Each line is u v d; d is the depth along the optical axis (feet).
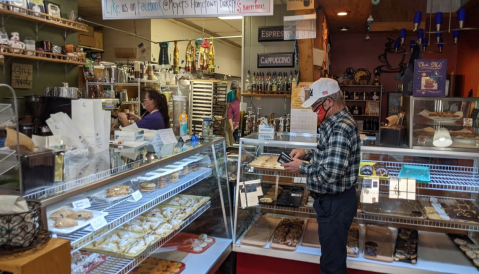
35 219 3.64
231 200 10.33
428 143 8.19
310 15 11.57
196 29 26.12
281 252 8.44
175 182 7.69
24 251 3.47
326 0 14.67
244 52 17.35
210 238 8.95
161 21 21.63
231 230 9.40
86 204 5.25
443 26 22.81
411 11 16.84
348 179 7.10
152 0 10.42
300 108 10.91
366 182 8.58
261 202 9.20
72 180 4.90
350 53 25.84
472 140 7.93
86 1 18.57
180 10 10.25
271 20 16.92
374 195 8.45
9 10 11.80
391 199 9.06
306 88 10.82
